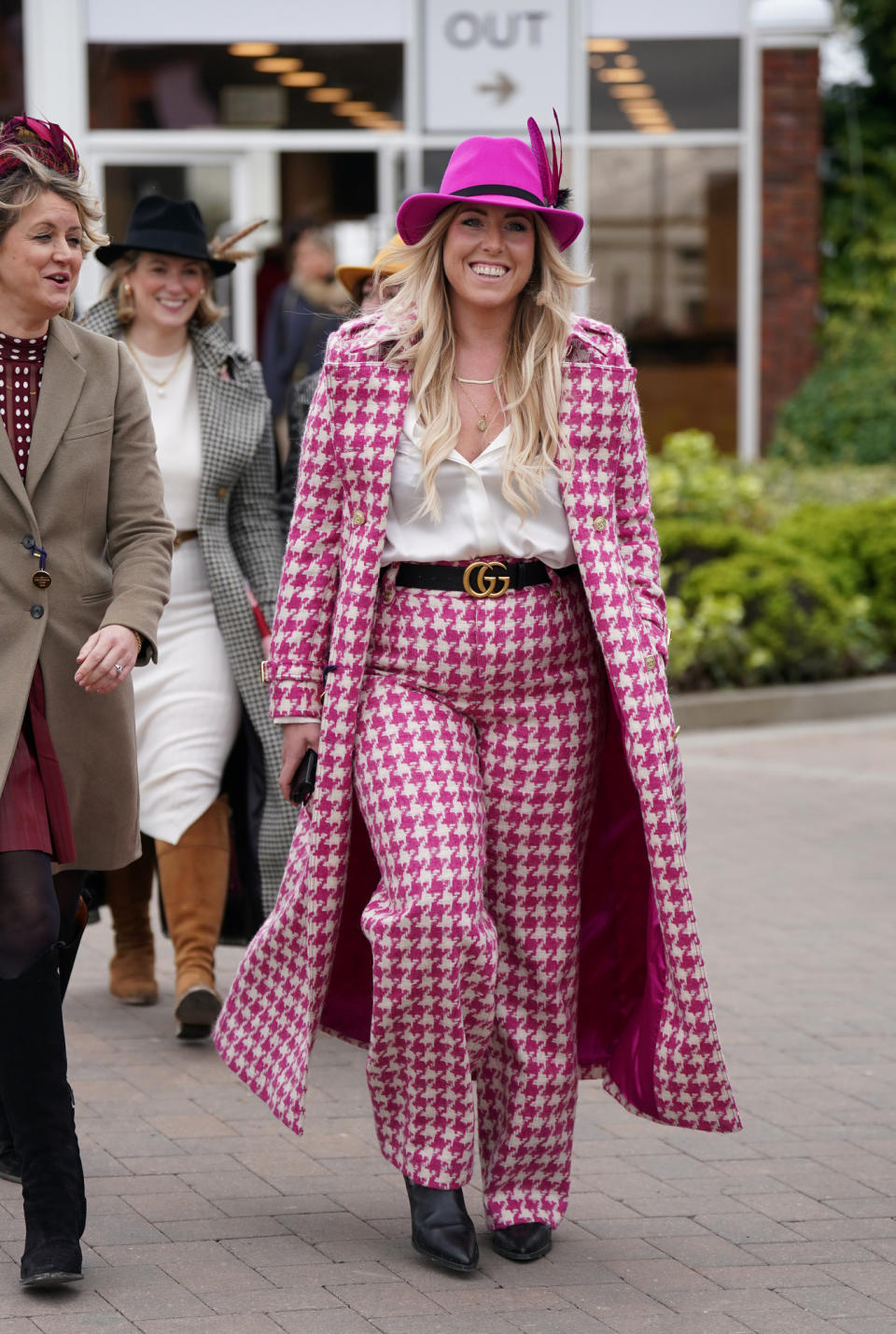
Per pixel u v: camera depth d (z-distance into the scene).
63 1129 4.41
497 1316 4.36
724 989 7.47
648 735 4.45
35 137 4.54
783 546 15.33
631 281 20.28
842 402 20.52
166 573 4.71
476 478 4.52
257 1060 4.74
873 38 25.33
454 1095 4.57
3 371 4.61
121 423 4.77
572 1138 5.30
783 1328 4.33
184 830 6.59
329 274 14.09
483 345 4.61
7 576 4.55
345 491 4.57
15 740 4.44
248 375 6.78
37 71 19.28
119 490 4.74
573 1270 4.68
